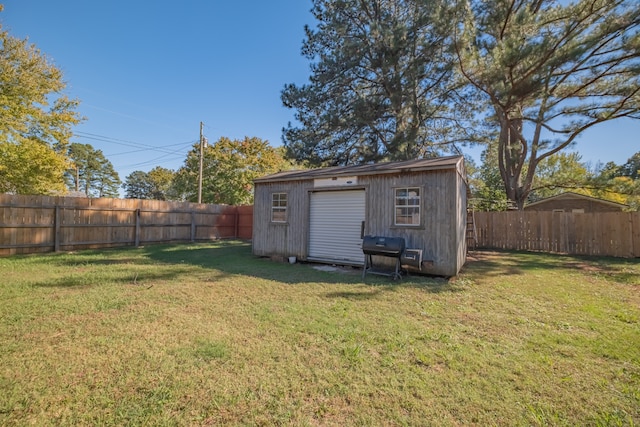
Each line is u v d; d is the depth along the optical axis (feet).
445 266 21.90
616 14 30.89
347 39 46.16
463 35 34.68
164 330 11.44
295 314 13.47
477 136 50.67
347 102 47.29
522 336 11.35
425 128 48.75
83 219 34.78
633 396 7.58
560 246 36.83
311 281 20.36
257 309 14.15
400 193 24.04
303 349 10.05
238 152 82.43
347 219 26.66
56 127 44.55
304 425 6.50
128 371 8.49
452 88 45.88
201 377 8.25
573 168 82.84
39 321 12.12
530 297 16.76
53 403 7.06
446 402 7.34
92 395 7.38
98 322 12.12
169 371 8.52
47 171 41.65
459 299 16.34
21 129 40.29
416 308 14.67
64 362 8.91
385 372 8.68
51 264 24.72
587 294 17.44
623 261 29.60
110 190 177.37
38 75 40.96
